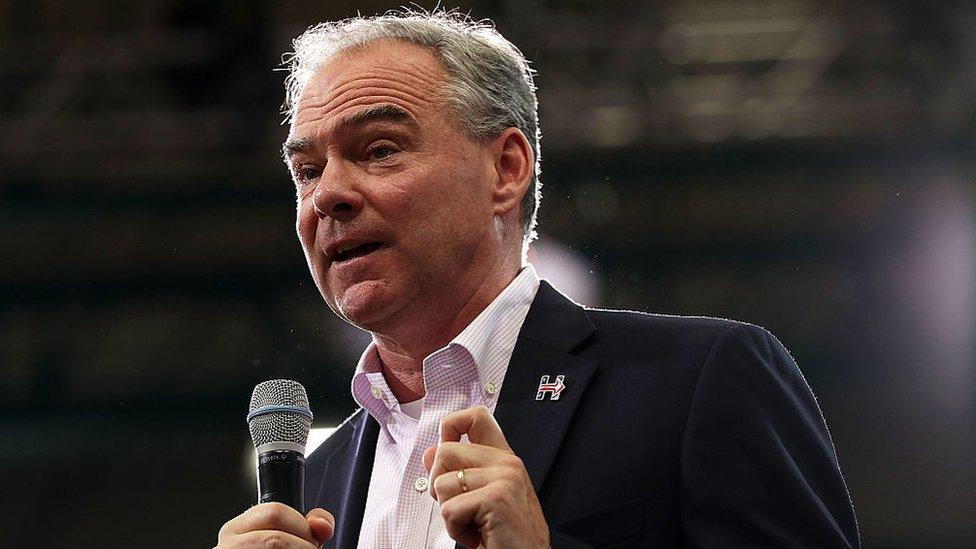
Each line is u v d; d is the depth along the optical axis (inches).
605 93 893.2
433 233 216.8
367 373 230.8
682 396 202.2
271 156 906.7
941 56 896.9
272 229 929.5
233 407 955.3
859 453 918.4
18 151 901.8
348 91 221.9
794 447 200.4
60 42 911.0
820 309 922.7
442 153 221.0
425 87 224.2
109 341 949.2
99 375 951.0
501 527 170.9
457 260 220.1
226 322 940.0
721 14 903.7
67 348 951.0
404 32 230.8
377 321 219.1
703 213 909.2
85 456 955.3
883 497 911.7
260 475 195.5
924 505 904.9
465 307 223.9
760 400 201.9
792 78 898.7
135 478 954.1
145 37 906.1
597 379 211.2
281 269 935.0
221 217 930.1
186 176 915.4
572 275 894.4
